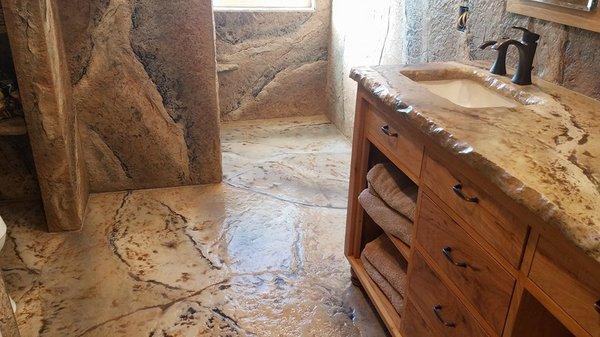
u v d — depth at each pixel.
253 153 3.19
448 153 1.19
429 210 1.33
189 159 2.69
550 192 0.88
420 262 1.42
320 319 1.83
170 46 2.42
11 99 2.17
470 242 1.15
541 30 1.58
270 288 1.98
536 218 0.90
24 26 1.89
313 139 3.45
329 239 2.31
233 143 3.34
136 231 2.32
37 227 2.33
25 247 2.18
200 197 2.64
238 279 2.02
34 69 1.96
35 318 1.79
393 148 1.51
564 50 1.50
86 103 2.42
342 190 2.76
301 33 3.55
